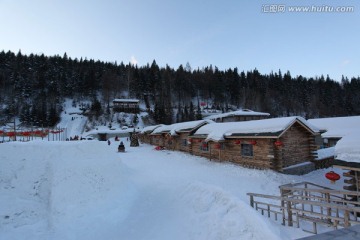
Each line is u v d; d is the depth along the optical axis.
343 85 107.75
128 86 92.25
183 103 86.81
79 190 8.23
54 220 6.98
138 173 14.27
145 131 40.88
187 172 14.69
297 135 15.57
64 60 104.00
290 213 6.28
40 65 91.56
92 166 9.43
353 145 6.74
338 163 6.80
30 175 8.40
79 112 72.00
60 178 8.33
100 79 97.00
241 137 16.20
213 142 19.70
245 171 14.50
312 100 89.44
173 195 9.33
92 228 6.81
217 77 100.56
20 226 6.66
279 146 14.23
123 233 6.64
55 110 65.12
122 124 61.66
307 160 15.86
